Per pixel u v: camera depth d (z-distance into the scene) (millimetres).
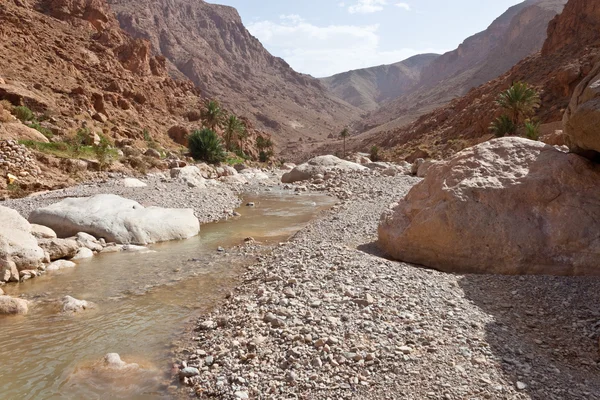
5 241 8641
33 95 51031
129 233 11148
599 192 7367
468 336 5047
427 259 8117
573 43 85875
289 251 9289
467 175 8367
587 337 5090
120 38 102750
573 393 4031
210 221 14398
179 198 17234
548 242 7207
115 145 51438
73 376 4793
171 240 11664
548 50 91500
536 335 5188
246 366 4719
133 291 7605
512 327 5367
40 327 6125
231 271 8695
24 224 9562
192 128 84188
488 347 4805
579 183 7512
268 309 6039
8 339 5742
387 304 5938
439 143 88062
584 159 7789
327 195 20781
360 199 17281
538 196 7559
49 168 21734
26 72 60969
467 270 7637
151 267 9086
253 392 4281
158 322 6246
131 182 19984
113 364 4973
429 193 8797
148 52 104125
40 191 18234
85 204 11992
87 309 6801
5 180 18078
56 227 10984
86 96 62219
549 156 8102
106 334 5871
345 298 6160
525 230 7355
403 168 30047
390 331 5191
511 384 4160
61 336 5828
